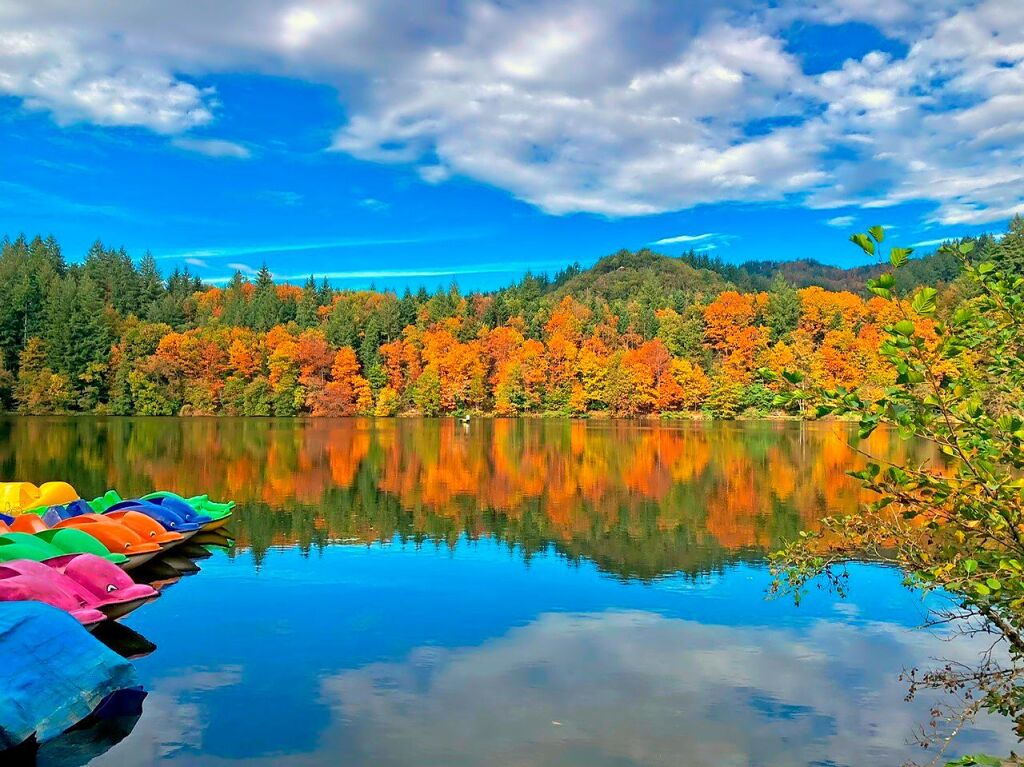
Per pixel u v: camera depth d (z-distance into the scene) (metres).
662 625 10.28
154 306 91.31
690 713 7.48
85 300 74.00
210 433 50.53
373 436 49.94
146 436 46.50
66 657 7.15
